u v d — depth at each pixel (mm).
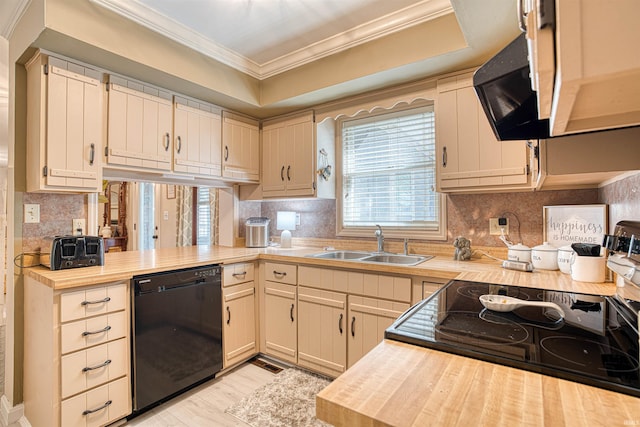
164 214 5062
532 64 410
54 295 1562
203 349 2225
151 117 2275
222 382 2303
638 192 1126
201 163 2604
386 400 540
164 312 1990
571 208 1883
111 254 2635
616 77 299
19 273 1906
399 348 755
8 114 1927
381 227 2789
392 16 2023
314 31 2189
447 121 2143
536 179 1640
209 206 4520
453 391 566
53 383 1552
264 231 3141
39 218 1977
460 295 1211
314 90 2484
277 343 2574
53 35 1657
